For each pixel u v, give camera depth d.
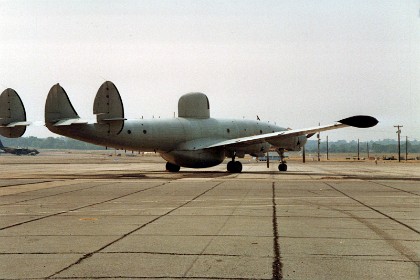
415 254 7.45
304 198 15.68
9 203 14.41
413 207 13.27
